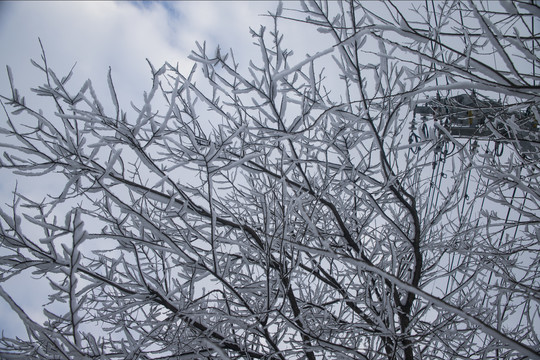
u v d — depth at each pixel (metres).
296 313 3.96
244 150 4.22
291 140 3.91
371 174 4.64
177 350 3.60
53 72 2.96
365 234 4.88
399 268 4.90
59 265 3.08
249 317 3.31
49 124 3.07
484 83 2.12
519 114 4.01
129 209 3.14
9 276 2.99
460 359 4.30
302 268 5.20
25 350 3.36
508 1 2.08
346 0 2.83
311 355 3.92
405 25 2.42
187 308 3.44
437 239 5.07
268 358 3.74
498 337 1.93
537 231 4.15
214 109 3.96
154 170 3.27
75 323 2.74
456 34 2.68
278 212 4.16
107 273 3.88
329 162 4.41
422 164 4.35
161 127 3.07
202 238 3.47
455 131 4.71
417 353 4.28
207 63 3.61
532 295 3.36
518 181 3.08
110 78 2.97
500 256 4.29
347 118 3.58
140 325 3.64
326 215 5.00
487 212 4.49
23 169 3.10
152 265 4.25
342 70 3.45
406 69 3.59
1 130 3.03
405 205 3.82
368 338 4.23
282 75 2.47
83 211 3.57
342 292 4.63
